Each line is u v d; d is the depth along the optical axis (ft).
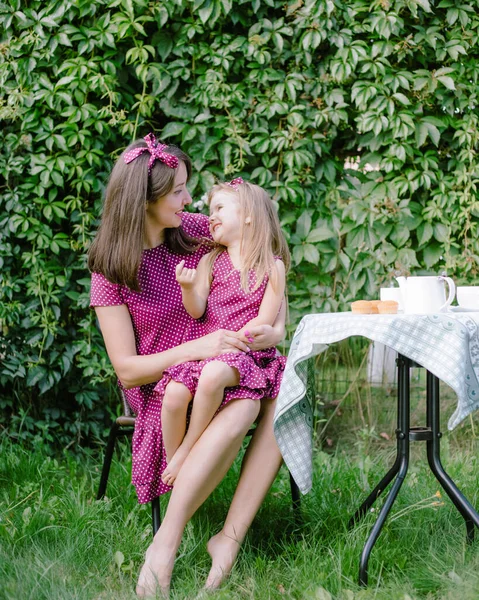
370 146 10.43
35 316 10.21
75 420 10.66
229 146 10.25
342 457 10.02
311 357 6.81
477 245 10.47
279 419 6.61
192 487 6.23
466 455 9.53
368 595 5.78
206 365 6.33
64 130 10.16
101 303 6.98
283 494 8.11
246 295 7.05
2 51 9.99
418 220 10.50
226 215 7.23
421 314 6.07
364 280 10.46
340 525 7.39
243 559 6.54
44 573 6.07
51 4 9.85
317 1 9.89
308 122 10.26
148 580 6.06
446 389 10.89
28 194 10.10
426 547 6.79
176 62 10.14
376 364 10.87
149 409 7.02
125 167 6.96
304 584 6.05
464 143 10.64
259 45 10.06
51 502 7.88
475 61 10.43
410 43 10.08
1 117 9.91
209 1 9.94
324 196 10.58
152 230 7.33
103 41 9.91
